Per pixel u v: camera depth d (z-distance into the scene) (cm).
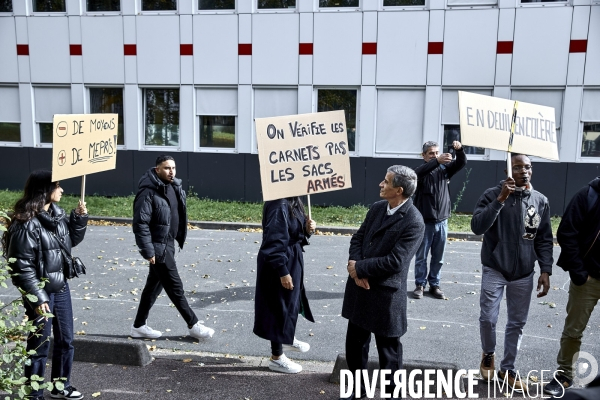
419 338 572
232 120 1466
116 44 1484
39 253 387
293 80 1409
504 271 428
